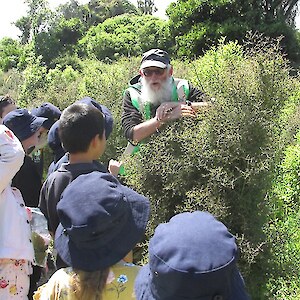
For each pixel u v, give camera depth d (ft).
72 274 6.44
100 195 6.24
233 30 68.18
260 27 69.77
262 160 10.38
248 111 10.44
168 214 11.19
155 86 11.94
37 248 10.10
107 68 32.17
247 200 10.53
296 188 15.84
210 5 70.74
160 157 11.05
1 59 107.45
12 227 9.32
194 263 4.71
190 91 12.17
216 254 4.79
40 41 112.16
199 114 11.14
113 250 6.30
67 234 6.53
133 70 24.27
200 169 10.84
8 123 11.66
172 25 76.79
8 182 9.05
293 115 18.15
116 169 11.01
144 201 6.91
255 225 10.64
